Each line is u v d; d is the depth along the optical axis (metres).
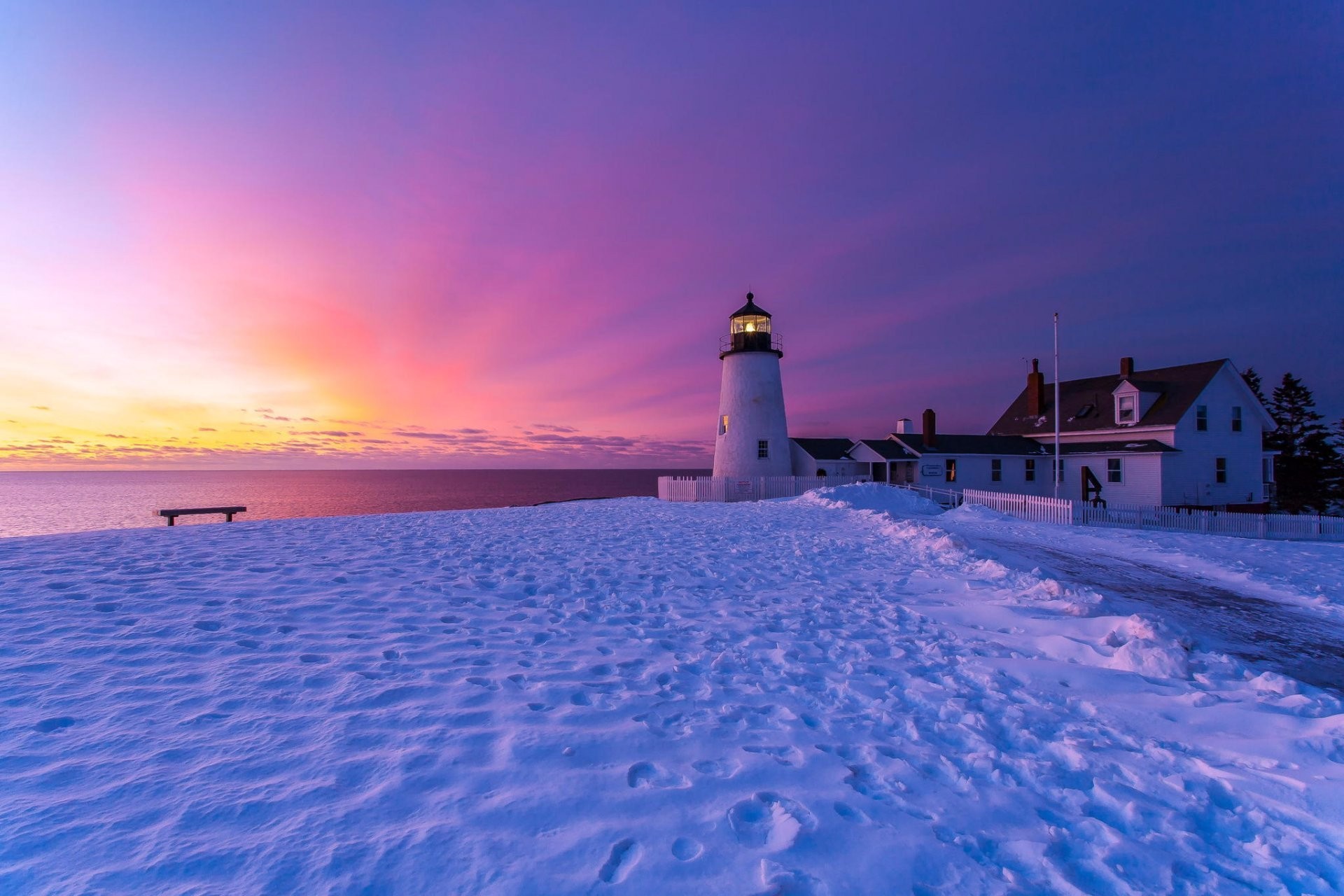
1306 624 7.16
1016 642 5.75
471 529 13.09
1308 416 41.31
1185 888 2.42
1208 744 3.69
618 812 2.65
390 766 2.91
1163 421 27.23
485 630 5.43
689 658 4.92
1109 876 2.47
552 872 2.23
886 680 4.61
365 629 5.25
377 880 2.12
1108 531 16.31
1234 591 8.94
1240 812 2.96
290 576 7.29
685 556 9.76
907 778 3.14
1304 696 4.38
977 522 18.00
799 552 10.47
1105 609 6.63
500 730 3.37
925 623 6.22
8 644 4.53
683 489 29.45
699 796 2.83
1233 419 28.03
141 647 4.55
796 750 3.38
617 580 7.82
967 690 4.50
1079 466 30.08
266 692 3.78
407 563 8.50
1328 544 14.70
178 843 2.27
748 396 32.12
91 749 2.96
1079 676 4.84
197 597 6.10
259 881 2.09
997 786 3.12
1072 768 3.37
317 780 2.75
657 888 2.19
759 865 2.35
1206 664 5.17
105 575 7.05
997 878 2.40
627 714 3.72
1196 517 20.91
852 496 22.58
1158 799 3.07
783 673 4.67
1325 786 3.11
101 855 2.18
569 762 3.06
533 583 7.46
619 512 18.77
